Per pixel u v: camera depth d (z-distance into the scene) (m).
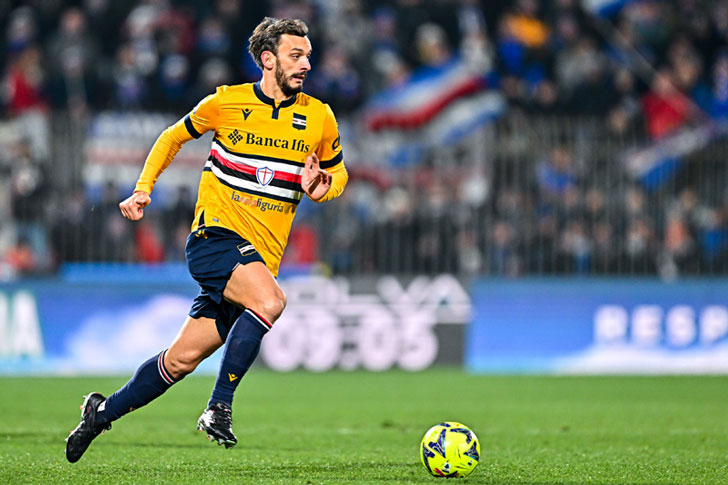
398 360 49.09
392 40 61.47
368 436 26.89
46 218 48.34
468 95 59.53
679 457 22.45
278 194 18.42
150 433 26.75
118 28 59.06
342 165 19.55
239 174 18.28
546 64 63.00
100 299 47.12
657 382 45.59
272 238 18.61
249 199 18.28
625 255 51.44
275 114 18.30
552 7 64.50
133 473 18.77
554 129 51.22
